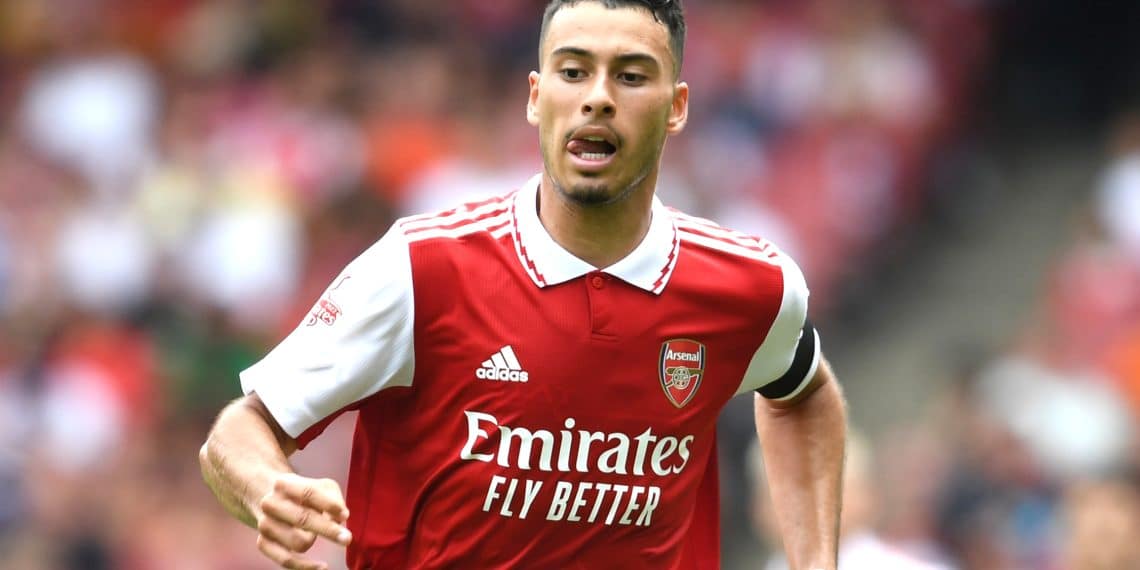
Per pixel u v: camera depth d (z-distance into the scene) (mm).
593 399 11836
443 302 11727
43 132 40844
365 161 41062
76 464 33531
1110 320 40562
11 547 32000
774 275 12375
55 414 33938
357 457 12352
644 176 11836
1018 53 52844
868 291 43594
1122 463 36281
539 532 11914
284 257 38031
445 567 12016
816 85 44969
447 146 41500
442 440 11867
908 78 46469
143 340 36062
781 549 21375
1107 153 50625
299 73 43125
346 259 39312
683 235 12312
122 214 38375
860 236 43469
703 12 45344
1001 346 41344
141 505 33125
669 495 12188
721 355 12328
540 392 11758
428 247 11734
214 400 35688
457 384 11773
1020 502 33594
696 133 42594
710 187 41312
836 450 13422
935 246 47031
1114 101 52688
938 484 33938
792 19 45875
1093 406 37094
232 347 36312
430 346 11773
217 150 40125
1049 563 32812
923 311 44844
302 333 11914
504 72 44781
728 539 34469
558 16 11789
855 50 45656
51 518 32469
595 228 11859
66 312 36219
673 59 11953
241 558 32812
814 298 40938
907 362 42719
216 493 11641
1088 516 20719
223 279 37000
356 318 11641
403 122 41656
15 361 34875
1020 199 49156
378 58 44062
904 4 48281
